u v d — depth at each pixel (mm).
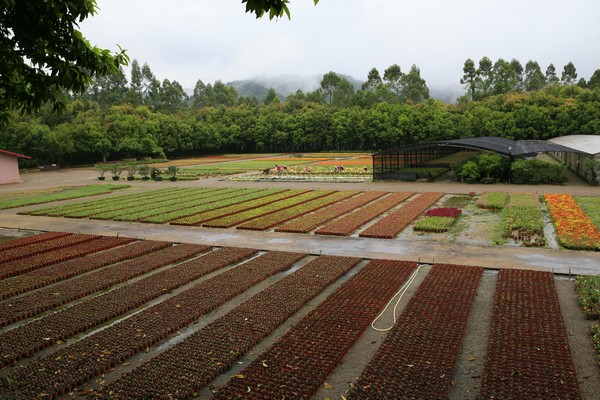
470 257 20750
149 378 10961
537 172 45469
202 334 13320
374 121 111000
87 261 21062
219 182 56344
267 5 8062
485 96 127750
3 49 9961
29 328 13945
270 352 12164
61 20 10406
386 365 11328
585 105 93125
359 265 20266
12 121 12383
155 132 108562
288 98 161500
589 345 12406
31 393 10367
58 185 56625
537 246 22391
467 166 47625
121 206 37344
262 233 26781
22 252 22750
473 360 11797
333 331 13359
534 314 14156
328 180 54844
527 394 9953
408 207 33406
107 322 14703
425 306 14969
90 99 149750
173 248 23266
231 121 131625
